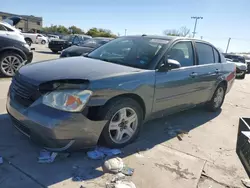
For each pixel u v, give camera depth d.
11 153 2.99
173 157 3.34
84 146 2.89
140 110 3.43
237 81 12.88
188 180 2.86
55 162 2.90
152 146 3.58
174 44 4.04
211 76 4.83
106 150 3.21
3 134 3.44
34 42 28.69
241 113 5.96
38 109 2.69
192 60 4.43
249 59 22.38
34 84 2.81
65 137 2.70
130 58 3.83
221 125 4.86
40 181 2.55
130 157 3.19
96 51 4.38
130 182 2.66
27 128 2.84
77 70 3.09
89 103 2.78
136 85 3.22
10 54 7.21
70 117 2.66
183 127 4.50
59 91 2.69
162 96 3.70
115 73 3.13
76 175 2.71
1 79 6.94
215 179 2.96
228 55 19.98
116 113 3.11
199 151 3.62
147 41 4.13
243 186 2.88
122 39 4.50
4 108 4.43
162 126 4.41
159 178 2.82
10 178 2.54
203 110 5.69
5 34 7.27
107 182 2.63
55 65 3.33
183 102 4.23
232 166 3.30
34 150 3.10
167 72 3.72
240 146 2.39
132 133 3.46
